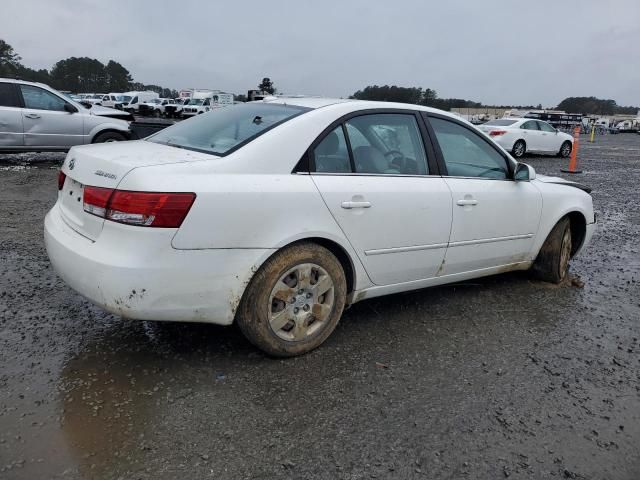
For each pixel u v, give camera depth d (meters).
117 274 2.62
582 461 2.45
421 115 3.84
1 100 10.20
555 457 2.46
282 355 3.15
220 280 2.81
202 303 2.81
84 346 3.20
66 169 3.23
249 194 2.83
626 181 13.07
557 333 3.81
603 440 2.61
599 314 4.22
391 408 2.75
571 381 3.14
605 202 9.84
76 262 2.79
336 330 3.63
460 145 4.05
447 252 3.85
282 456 2.35
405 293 4.41
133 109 49.28
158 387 2.81
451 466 2.36
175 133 3.60
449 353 3.40
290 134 3.10
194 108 43.31
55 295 3.93
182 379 2.89
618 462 2.45
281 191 2.94
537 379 3.14
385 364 3.20
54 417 2.51
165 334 3.39
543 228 4.57
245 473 2.24
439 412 2.74
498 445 2.52
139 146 3.29
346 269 3.41
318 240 3.18
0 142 10.23
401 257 3.57
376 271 3.48
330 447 2.43
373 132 3.52
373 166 3.46
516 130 18.39
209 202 2.71
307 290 3.17
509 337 3.69
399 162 3.63
